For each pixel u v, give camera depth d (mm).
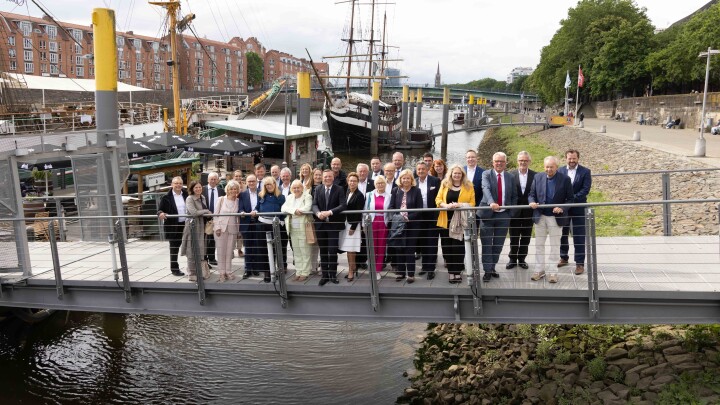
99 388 10711
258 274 9383
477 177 9117
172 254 9602
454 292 8188
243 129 31453
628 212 17469
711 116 41594
